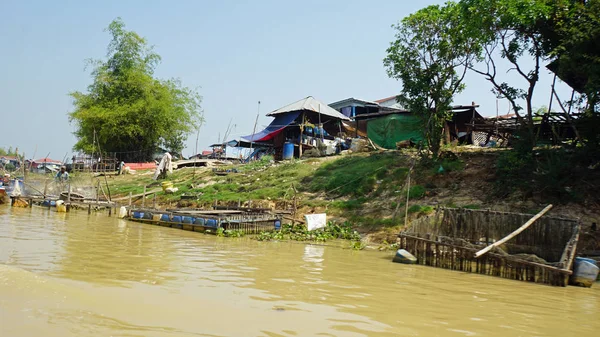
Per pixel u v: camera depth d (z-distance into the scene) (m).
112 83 46.31
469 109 26.62
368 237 16.05
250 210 20.62
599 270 10.82
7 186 31.41
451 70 20.27
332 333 5.62
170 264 10.05
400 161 22.23
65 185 28.28
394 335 5.67
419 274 10.32
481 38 17.53
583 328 6.47
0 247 11.16
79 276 8.27
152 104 45.00
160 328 5.56
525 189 15.64
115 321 5.77
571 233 11.09
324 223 17.52
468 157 20.47
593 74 13.85
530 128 18.11
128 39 47.19
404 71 20.95
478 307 7.43
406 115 27.69
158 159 49.12
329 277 9.40
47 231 15.05
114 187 34.75
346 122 35.31
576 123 16.30
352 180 21.33
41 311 6.06
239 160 41.91
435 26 20.11
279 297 7.38
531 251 11.70
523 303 7.88
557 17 15.73
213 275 8.98
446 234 13.39
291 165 27.70
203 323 5.82
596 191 14.34
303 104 35.50
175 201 26.73
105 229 16.89
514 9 15.88
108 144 46.88
